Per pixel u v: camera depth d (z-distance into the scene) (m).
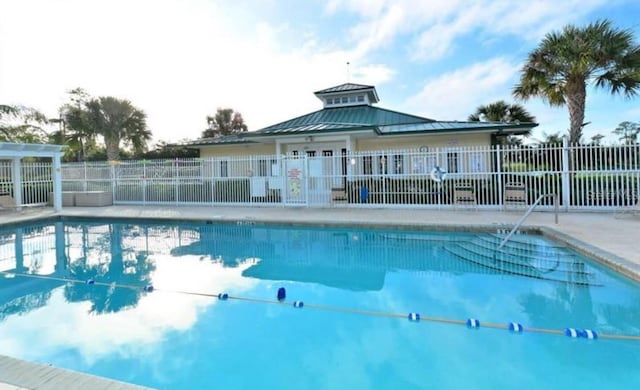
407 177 12.72
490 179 11.77
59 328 4.36
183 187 15.31
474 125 15.91
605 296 4.91
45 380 2.53
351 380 3.22
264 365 3.50
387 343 3.86
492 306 4.73
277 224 10.41
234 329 4.27
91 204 15.34
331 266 6.89
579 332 3.92
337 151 16.61
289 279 6.14
